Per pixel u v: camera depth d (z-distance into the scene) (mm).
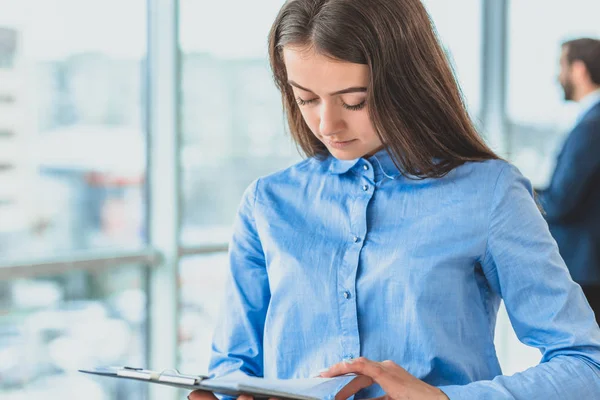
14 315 2979
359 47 1213
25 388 3041
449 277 1287
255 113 3629
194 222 3512
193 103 3447
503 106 4625
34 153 2990
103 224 3236
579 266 3391
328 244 1357
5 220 2934
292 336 1363
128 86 3271
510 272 1295
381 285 1304
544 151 4629
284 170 1479
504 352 4676
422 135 1282
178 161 3395
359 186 1374
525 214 1298
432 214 1312
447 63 1308
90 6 3117
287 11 1286
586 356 1263
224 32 3496
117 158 3260
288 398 1119
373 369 1184
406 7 1253
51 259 3039
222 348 1507
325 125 1272
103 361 3266
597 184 3367
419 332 1275
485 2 4586
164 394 3408
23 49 2928
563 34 4586
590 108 3465
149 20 3324
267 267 1421
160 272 3416
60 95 3047
